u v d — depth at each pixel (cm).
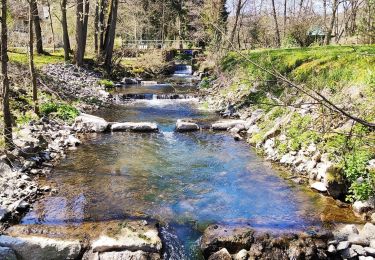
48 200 806
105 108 1836
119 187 891
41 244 621
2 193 788
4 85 917
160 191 877
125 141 1278
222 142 1285
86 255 627
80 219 726
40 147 1066
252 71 1814
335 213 770
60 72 2181
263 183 930
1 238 633
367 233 665
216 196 856
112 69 2933
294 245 652
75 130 1374
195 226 725
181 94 2188
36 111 1316
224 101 1859
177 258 638
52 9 3634
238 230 684
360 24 2002
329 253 647
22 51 2103
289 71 1538
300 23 2869
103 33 3091
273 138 1198
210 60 3100
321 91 1193
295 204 815
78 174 963
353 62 1216
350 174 818
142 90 2409
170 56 3784
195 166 1047
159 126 1486
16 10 1712
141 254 625
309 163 979
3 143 946
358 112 947
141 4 4734
